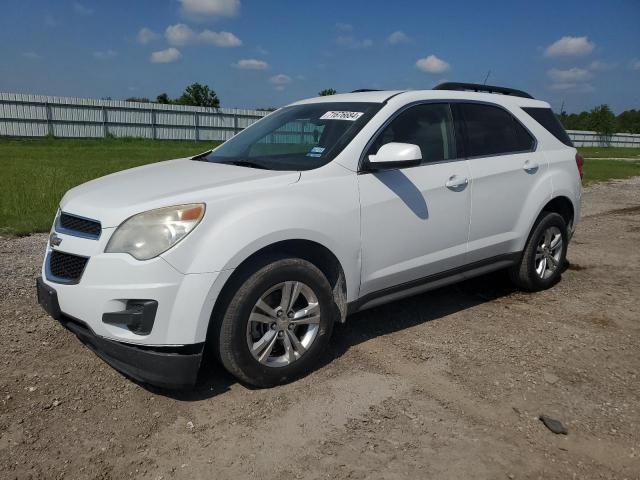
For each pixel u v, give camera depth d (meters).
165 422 3.11
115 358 3.20
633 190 14.70
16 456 2.77
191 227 3.11
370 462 2.77
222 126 41.38
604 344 4.24
